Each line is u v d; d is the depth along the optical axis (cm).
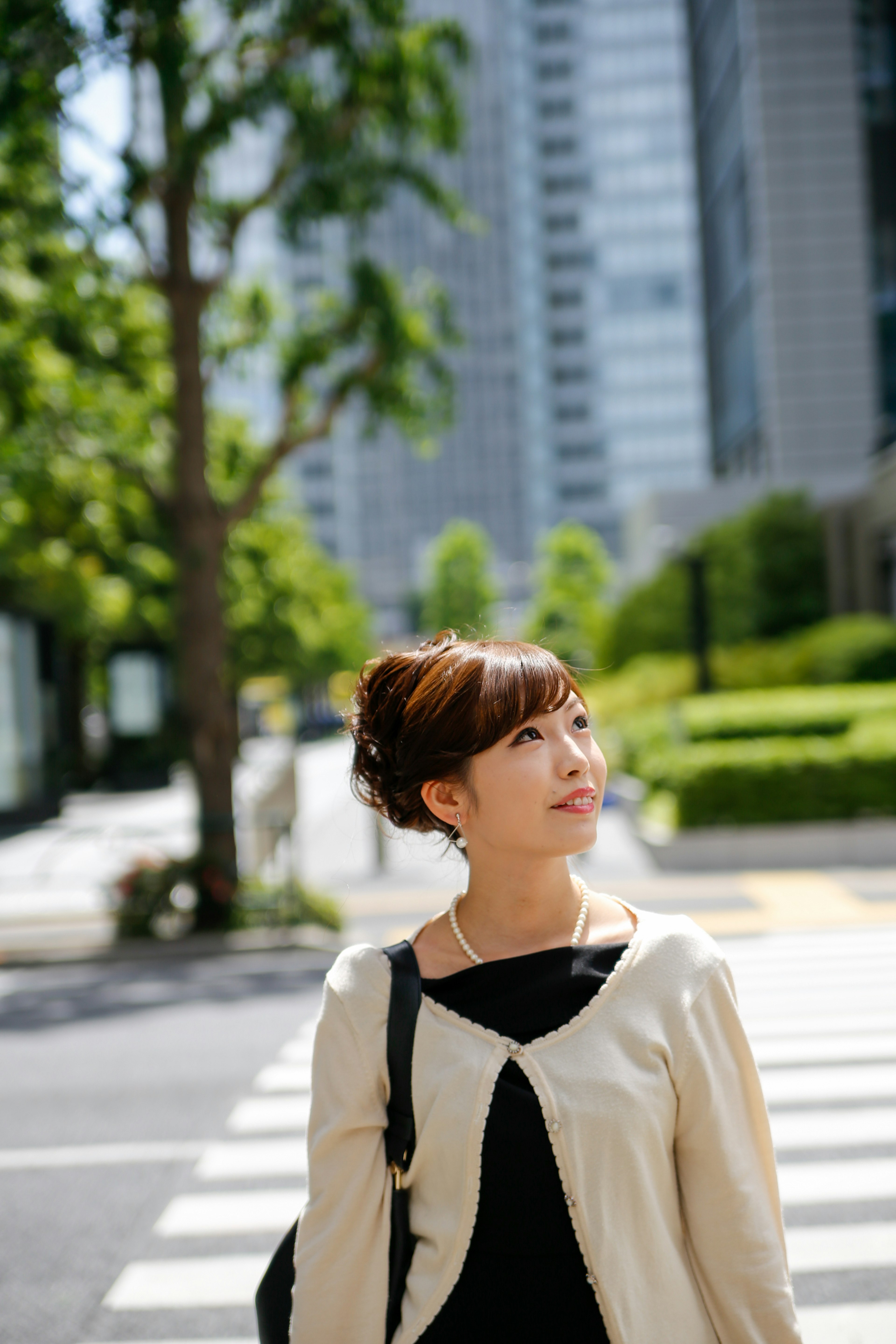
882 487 2494
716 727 1577
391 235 12088
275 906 1016
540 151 10919
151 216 1086
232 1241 386
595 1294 121
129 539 2486
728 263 4475
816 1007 654
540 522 11019
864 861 1235
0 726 1988
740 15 4047
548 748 131
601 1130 122
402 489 12375
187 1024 702
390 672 142
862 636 2184
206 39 981
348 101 1035
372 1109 131
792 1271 345
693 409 10825
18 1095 569
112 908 1041
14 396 1033
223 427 1286
